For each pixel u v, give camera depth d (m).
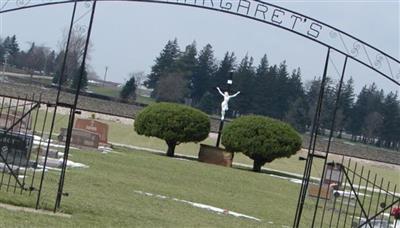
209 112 89.81
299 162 36.66
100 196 12.67
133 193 14.13
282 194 20.22
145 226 10.04
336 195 14.70
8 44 89.31
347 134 86.81
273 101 89.00
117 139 34.66
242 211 14.57
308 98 86.44
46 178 13.52
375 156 47.38
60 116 35.78
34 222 8.86
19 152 12.17
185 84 94.19
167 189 16.20
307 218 15.10
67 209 10.31
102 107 46.28
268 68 89.62
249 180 22.66
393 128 87.62
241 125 28.25
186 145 36.81
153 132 29.23
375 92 88.38
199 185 18.64
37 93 41.72
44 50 87.56
